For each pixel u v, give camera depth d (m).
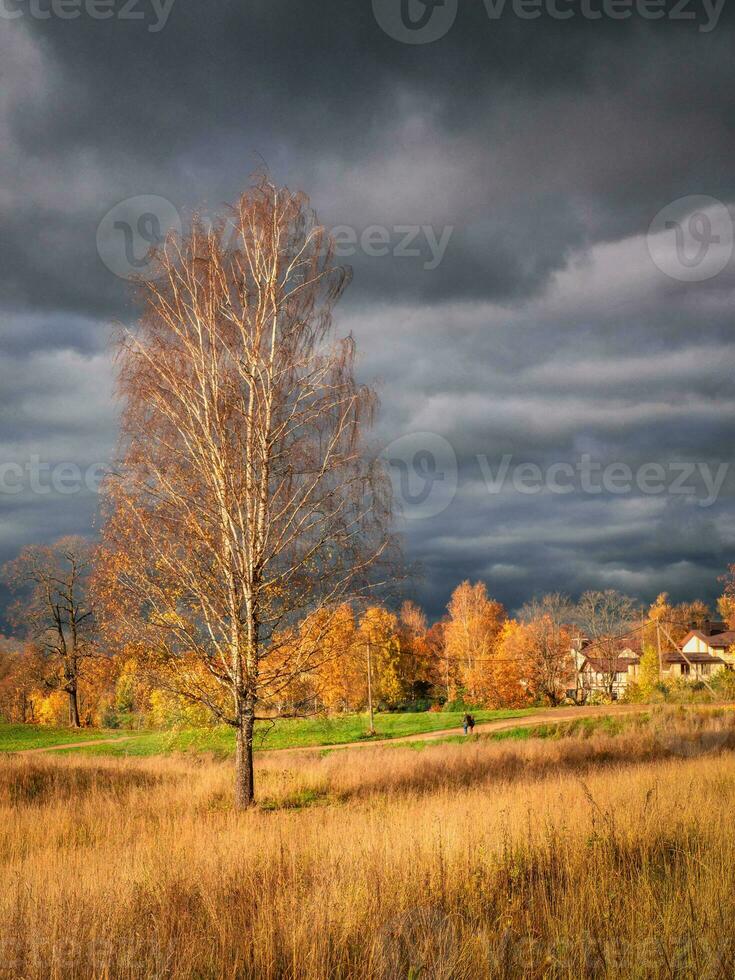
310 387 18.36
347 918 6.01
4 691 67.69
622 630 70.62
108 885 7.75
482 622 79.88
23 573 55.19
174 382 17.80
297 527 18.09
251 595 17.83
